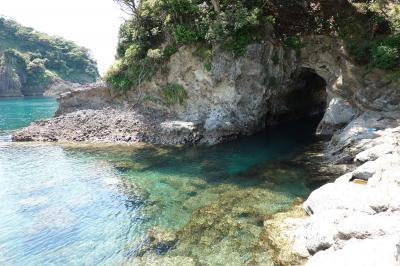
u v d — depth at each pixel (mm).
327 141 28219
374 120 24344
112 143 32812
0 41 127062
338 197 14281
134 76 39125
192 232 15094
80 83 143000
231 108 32406
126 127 35188
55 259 13820
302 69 35250
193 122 32594
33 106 76938
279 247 13086
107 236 15359
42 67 127250
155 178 22562
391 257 9164
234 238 14219
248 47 31609
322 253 11281
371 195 13344
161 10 35500
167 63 35938
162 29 37438
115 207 18359
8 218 17469
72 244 14867
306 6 34781
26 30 137625
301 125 37000
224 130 31672
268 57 33250
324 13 34125
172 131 32062
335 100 29391
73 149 31172
